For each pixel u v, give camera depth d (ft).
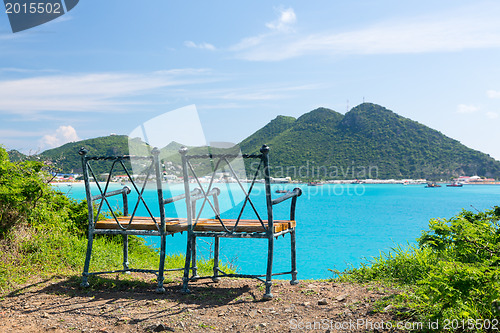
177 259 22.07
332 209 164.45
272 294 12.20
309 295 12.14
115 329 9.57
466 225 11.39
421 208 163.94
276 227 12.41
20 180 16.38
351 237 76.89
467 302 8.91
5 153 16.46
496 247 10.42
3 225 15.53
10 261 14.14
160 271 12.92
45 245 15.75
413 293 10.71
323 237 77.36
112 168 13.29
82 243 17.15
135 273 15.48
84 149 13.26
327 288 12.84
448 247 12.30
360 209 163.73
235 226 12.44
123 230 13.21
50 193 17.94
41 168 18.03
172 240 61.67
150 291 12.96
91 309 10.96
